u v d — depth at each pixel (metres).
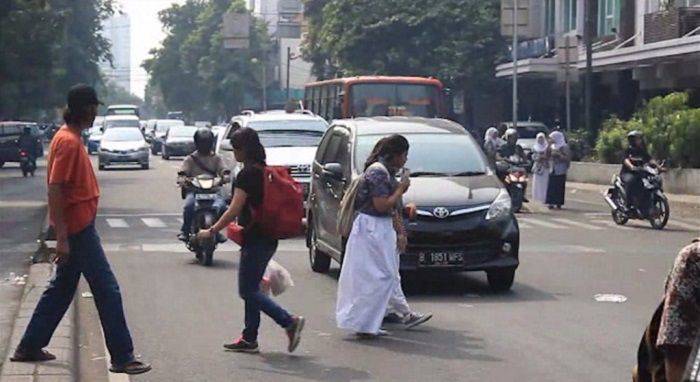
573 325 12.09
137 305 13.44
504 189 14.60
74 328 11.63
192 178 17.36
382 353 10.67
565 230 22.75
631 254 18.61
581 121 47.78
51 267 15.88
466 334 11.59
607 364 10.10
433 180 14.58
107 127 57.12
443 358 10.42
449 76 50.28
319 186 16.09
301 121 24.77
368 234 11.27
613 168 35.91
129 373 9.48
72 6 68.38
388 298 11.34
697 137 31.42
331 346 11.02
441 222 13.93
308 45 64.38
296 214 10.41
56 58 39.66
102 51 71.75
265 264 10.45
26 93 54.25
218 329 11.91
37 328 9.69
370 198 11.28
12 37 36.19
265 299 10.48
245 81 90.19
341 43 52.12
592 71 40.62
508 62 48.72
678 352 4.88
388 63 51.22
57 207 9.11
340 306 11.38
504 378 9.59
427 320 12.06
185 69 99.56
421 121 16.02
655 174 23.27
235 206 10.20
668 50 33.38
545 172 28.28
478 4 50.94
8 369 9.41
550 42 45.66
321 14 62.88
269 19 116.00
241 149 10.23
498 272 14.38
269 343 11.15
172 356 10.55
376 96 34.75
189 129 60.78
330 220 15.31
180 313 12.88
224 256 18.22
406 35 51.44
